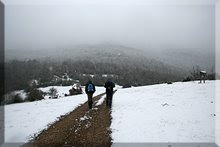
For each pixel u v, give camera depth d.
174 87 22.81
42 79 85.06
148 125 10.29
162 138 8.69
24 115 15.22
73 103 19.53
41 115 14.71
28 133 10.69
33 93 36.41
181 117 11.27
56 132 10.44
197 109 12.71
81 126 11.05
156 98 17.31
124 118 11.88
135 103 16.08
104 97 22.44
